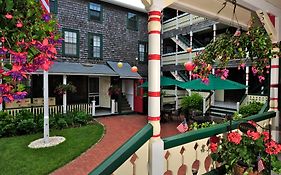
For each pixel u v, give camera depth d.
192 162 2.49
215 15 3.67
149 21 2.09
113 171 1.68
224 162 2.59
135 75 13.99
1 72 1.44
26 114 8.88
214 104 13.00
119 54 14.82
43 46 1.57
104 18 14.02
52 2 11.84
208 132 2.59
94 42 13.66
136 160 1.97
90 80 14.62
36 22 1.64
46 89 6.91
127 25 15.15
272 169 2.48
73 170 5.08
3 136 7.75
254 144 2.45
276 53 3.22
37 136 7.81
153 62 2.08
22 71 1.51
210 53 3.37
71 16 12.60
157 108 2.10
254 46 3.08
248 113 8.51
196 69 3.42
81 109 12.20
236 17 3.93
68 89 11.31
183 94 15.55
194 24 14.22
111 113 13.30
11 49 1.49
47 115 6.97
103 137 8.02
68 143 6.98
